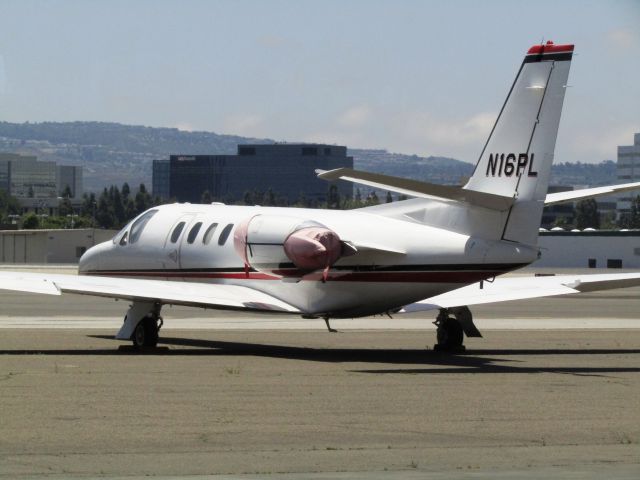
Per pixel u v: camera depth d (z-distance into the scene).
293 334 71.12
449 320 60.44
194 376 46.53
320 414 36.91
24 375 46.28
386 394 41.66
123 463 29.14
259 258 58.97
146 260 66.38
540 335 72.19
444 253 53.53
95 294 55.91
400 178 48.88
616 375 48.66
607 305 109.94
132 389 42.25
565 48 51.81
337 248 55.50
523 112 52.59
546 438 33.00
